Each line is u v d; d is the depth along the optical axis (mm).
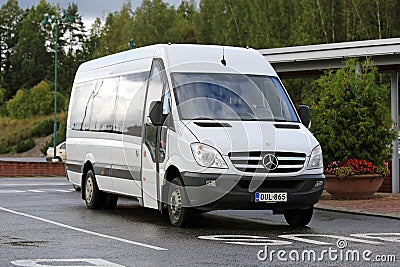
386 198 21750
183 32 98062
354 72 21875
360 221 16703
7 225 15727
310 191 14953
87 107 19625
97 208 19109
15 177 38031
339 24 69438
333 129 21375
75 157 20094
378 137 21578
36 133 84438
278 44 72750
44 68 135125
